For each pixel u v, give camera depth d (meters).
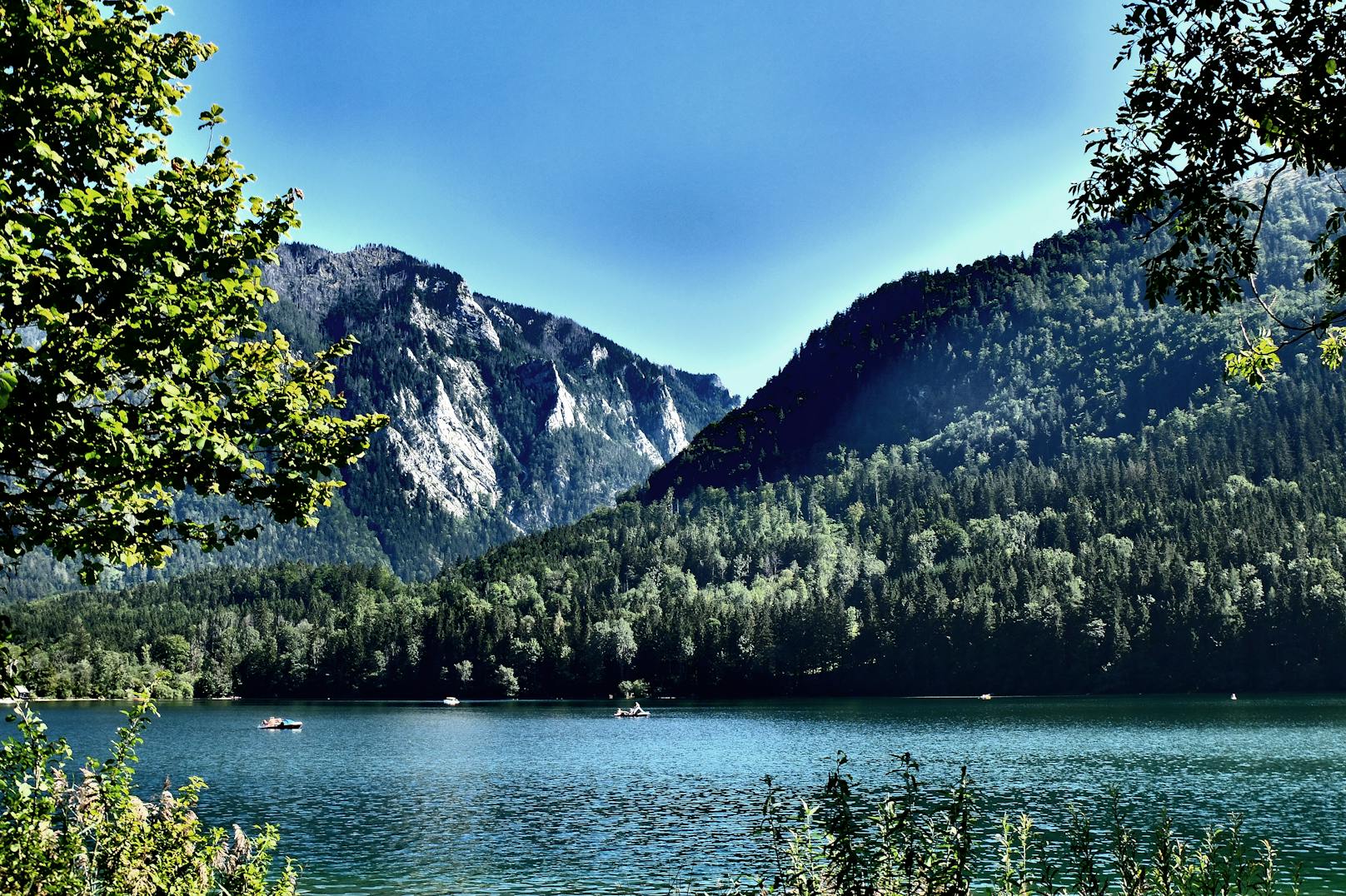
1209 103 10.72
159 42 14.57
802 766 78.69
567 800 63.53
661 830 51.66
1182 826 48.78
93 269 11.67
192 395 13.20
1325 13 10.12
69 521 13.62
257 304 14.61
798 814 13.75
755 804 59.66
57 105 12.67
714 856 44.59
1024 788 63.00
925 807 13.34
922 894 12.37
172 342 12.67
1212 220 11.27
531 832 52.00
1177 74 11.00
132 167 14.14
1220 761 75.06
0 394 9.62
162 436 12.83
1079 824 15.43
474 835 51.31
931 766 75.38
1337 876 37.81
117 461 11.76
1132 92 11.17
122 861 14.12
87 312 12.15
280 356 14.73
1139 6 10.81
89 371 12.09
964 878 12.43
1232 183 11.32
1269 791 59.97
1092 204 11.76
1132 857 14.67
